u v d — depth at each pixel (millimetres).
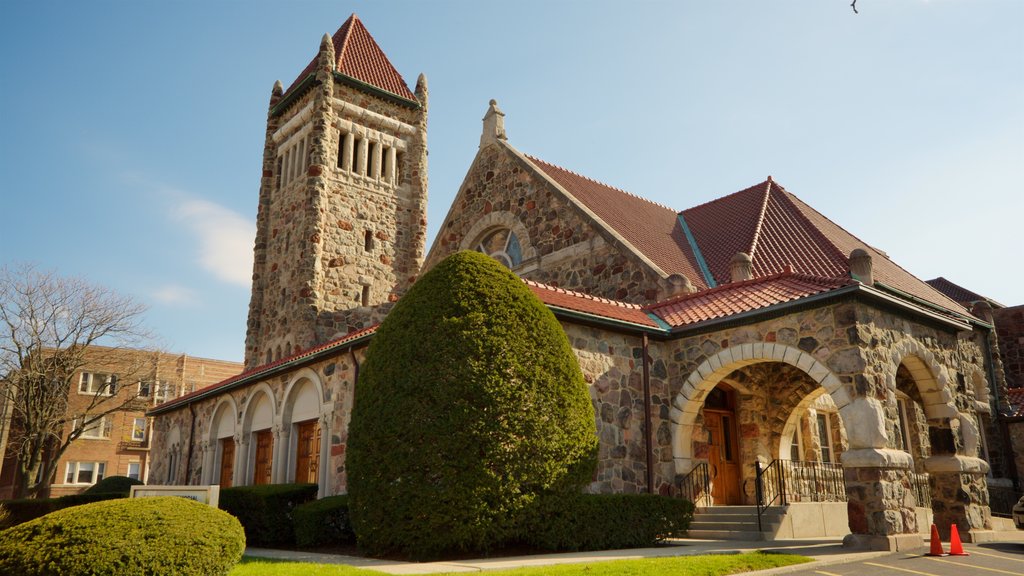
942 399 15383
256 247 32969
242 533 9008
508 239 24422
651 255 20531
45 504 23797
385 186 33344
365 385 12938
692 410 16562
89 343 35562
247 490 16594
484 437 11789
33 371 33812
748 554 11344
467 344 12352
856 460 13102
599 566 9922
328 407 17734
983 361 24344
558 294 16188
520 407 12242
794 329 14695
